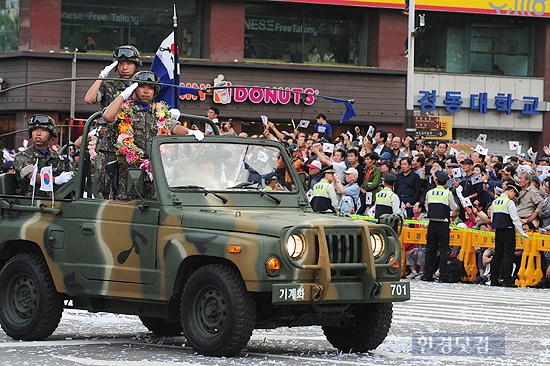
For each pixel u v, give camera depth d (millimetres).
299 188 19594
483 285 36500
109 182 19266
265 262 16484
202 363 16359
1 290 19766
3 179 20953
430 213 37125
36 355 17297
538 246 36375
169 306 17781
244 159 19219
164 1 62969
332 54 65875
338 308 17453
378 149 45000
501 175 41906
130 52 21047
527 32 70062
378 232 17938
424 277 37719
